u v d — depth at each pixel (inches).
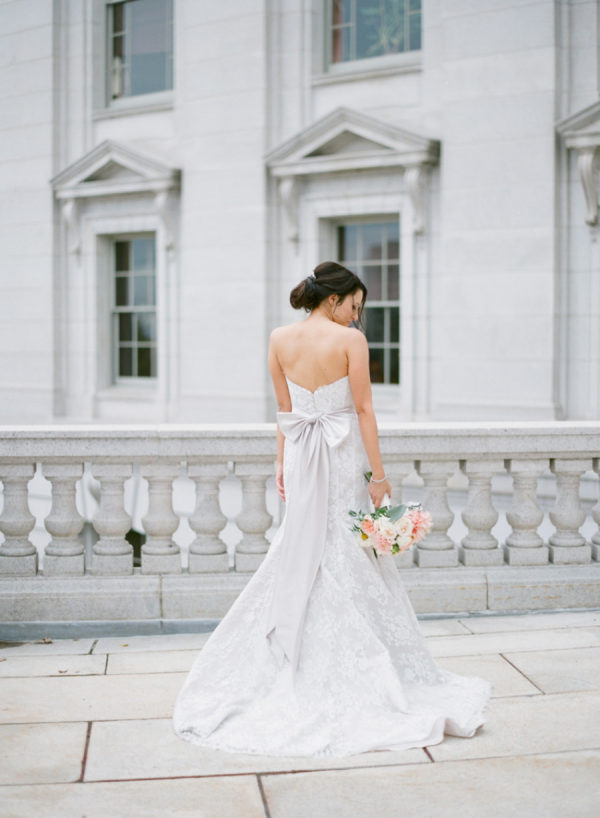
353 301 157.8
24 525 209.6
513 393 432.1
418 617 209.2
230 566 214.4
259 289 504.7
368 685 148.2
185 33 525.0
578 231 419.8
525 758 137.5
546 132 416.2
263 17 494.9
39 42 579.5
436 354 465.1
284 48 497.4
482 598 212.5
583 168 407.5
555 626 203.0
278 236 506.6
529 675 171.9
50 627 201.2
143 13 558.3
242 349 513.0
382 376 492.7
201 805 124.5
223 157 513.7
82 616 204.1
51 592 203.9
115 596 204.7
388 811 122.4
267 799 126.1
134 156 533.0
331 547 153.8
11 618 202.8
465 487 415.5
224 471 212.2
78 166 559.5
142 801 125.6
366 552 155.8
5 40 594.9
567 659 180.7
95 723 151.7
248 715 148.2
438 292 462.6
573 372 424.2
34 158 587.8
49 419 591.8
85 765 136.3
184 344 537.6
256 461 211.3
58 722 152.2
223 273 518.3
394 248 485.1
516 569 215.5
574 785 129.1
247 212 506.6
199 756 139.3
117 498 211.9
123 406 567.8
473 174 436.5
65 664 181.8
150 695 164.4
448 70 440.8
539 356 424.5
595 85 411.8
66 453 207.2
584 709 155.4
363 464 157.8
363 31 486.0
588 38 411.8
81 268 581.0
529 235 423.5
